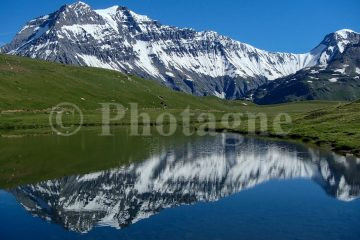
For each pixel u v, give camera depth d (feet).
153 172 226.79
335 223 131.13
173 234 122.83
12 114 585.63
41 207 154.81
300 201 159.63
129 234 123.65
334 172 220.64
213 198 167.12
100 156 281.74
